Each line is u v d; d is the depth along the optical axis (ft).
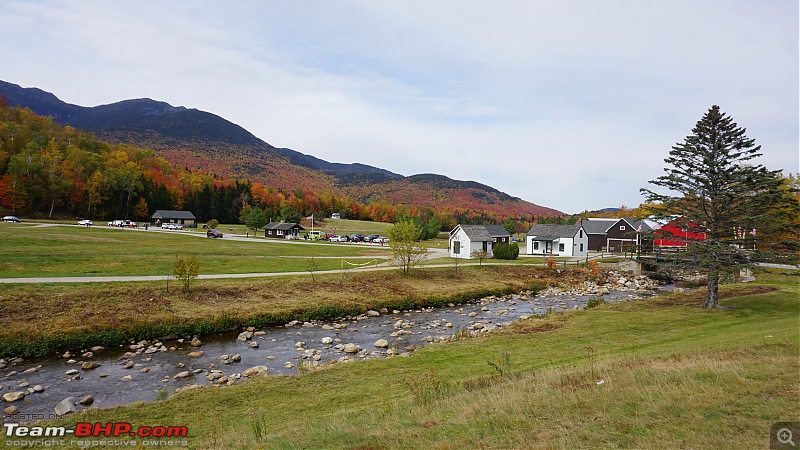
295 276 136.05
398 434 34.06
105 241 219.41
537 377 48.03
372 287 134.51
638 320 89.71
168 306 99.55
